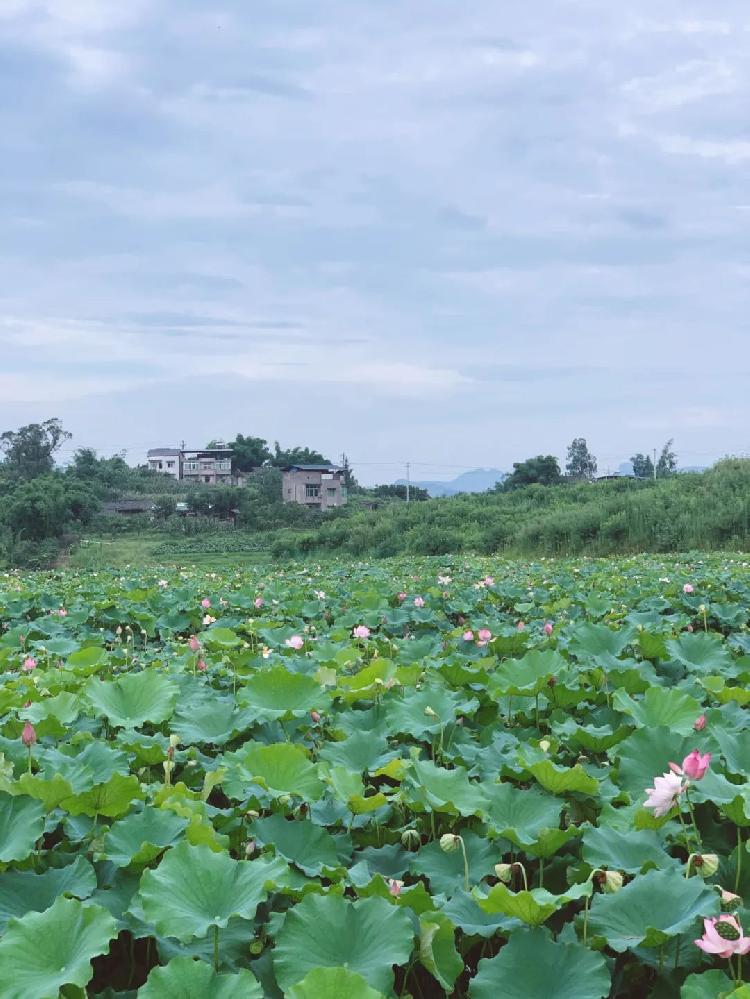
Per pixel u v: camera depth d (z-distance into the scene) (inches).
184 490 4146.2
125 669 280.7
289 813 137.4
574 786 133.3
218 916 96.2
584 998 89.2
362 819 136.3
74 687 214.4
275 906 108.0
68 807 124.3
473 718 200.1
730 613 347.3
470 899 108.7
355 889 107.7
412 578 611.2
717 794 119.9
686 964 97.3
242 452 4722.0
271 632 309.4
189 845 103.3
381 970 88.2
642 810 117.6
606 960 96.7
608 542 1163.3
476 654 269.0
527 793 133.0
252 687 181.6
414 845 133.3
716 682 204.4
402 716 172.6
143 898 95.0
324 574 758.5
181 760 165.6
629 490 1590.8
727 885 111.3
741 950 83.5
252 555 2352.4
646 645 247.1
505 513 1627.7
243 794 137.8
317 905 95.4
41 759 146.6
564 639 290.5
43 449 3964.1
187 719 177.5
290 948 91.8
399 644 285.3
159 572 882.1
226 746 177.6
